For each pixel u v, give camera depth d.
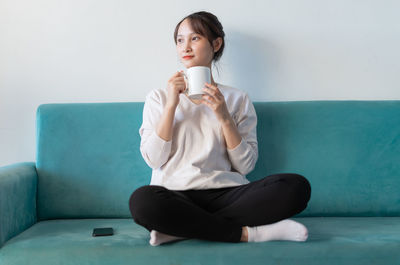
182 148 1.31
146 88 1.70
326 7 1.72
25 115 1.69
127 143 1.52
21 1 1.69
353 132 1.53
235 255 1.04
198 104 1.36
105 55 1.69
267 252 1.04
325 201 1.48
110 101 1.70
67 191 1.48
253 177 1.51
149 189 1.05
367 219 1.42
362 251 1.05
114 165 1.50
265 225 1.10
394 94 1.74
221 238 1.07
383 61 1.73
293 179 1.09
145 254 1.04
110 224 1.34
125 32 1.70
